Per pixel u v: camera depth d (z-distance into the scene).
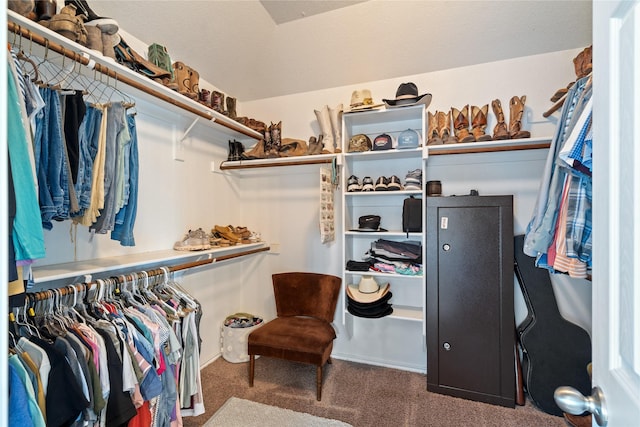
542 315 1.96
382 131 2.47
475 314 2.04
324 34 2.13
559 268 1.18
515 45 2.08
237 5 1.88
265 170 2.85
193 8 1.82
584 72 1.65
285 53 2.31
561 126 1.27
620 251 0.54
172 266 1.96
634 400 0.48
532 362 1.94
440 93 2.34
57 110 1.14
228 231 2.47
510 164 2.21
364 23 2.03
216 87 2.58
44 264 1.47
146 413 1.37
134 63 1.58
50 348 1.06
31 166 0.88
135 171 1.46
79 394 1.04
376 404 1.97
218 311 2.65
